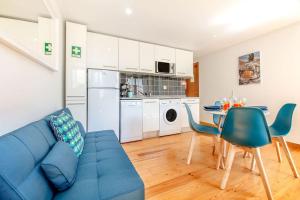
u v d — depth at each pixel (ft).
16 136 2.46
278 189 4.84
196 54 15.33
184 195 4.62
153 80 13.17
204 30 9.81
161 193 4.71
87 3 6.91
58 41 6.94
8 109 3.09
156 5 7.11
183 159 7.22
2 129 2.90
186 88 16.43
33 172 2.35
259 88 10.89
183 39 11.33
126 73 11.77
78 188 2.76
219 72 14.05
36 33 4.53
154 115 11.07
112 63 10.14
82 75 8.61
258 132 4.34
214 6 7.20
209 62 15.05
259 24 9.01
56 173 2.57
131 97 10.62
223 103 7.05
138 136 10.35
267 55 10.39
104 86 9.27
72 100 8.38
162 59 12.28
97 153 4.58
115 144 5.39
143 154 7.88
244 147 4.83
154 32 10.08
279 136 5.63
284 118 5.99
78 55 8.52
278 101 9.85
